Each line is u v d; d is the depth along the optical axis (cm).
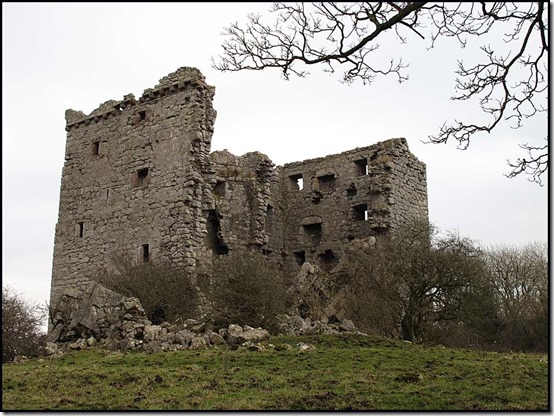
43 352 1938
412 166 3459
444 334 2628
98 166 3188
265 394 1227
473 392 1257
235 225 3288
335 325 2338
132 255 2894
